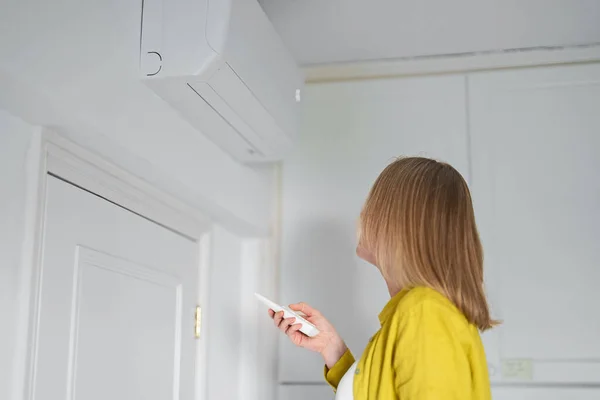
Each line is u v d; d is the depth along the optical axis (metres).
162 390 1.96
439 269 1.40
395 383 1.32
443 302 1.36
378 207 1.47
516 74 2.59
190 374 2.16
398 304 1.37
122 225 1.75
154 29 1.60
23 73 1.19
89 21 1.41
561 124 2.54
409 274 1.42
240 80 1.71
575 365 2.38
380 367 1.37
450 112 2.61
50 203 1.44
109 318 1.67
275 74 1.97
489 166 2.54
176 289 2.09
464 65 2.61
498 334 2.43
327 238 2.61
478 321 1.42
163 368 1.97
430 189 1.44
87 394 1.55
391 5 2.28
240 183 2.34
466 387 1.29
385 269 1.46
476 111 2.59
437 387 1.26
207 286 2.28
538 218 2.49
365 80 2.68
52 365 1.42
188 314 2.16
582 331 2.40
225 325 2.46
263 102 1.88
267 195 2.64
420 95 2.64
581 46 2.54
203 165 2.00
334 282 2.57
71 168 1.51
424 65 2.64
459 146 2.58
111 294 1.69
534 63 2.58
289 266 2.61
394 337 1.35
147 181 1.83
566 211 2.48
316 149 2.67
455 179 1.47
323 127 2.68
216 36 1.56
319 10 2.30
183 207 2.10
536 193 2.50
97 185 1.62
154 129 1.68
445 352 1.29
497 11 2.32
